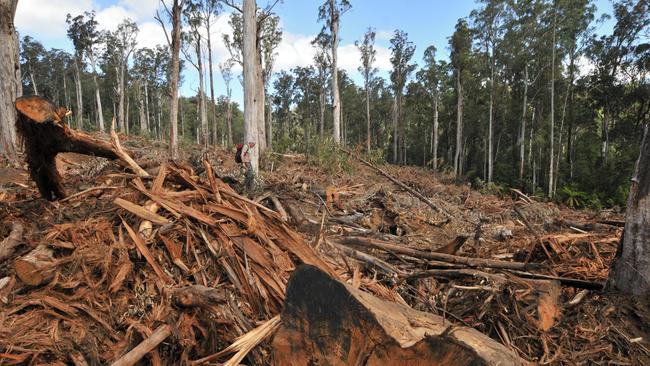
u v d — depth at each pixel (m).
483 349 1.62
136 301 2.64
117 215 3.30
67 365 2.19
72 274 2.71
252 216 3.20
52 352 2.21
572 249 4.18
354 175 11.52
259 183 6.95
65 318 2.43
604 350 2.47
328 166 12.21
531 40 30.47
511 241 5.37
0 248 2.91
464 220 7.16
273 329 2.30
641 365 2.38
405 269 3.65
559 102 32.66
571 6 27.52
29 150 3.36
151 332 2.37
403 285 3.28
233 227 3.23
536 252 4.20
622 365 2.37
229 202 3.62
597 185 24.75
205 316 2.50
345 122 54.81
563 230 6.47
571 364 2.38
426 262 3.64
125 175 3.79
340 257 3.52
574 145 33.09
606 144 29.12
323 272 1.85
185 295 2.52
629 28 26.89
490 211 8.49
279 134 50.38
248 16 9.16
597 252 4.00
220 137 56.81
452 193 11.32
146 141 19.97
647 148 2.80
